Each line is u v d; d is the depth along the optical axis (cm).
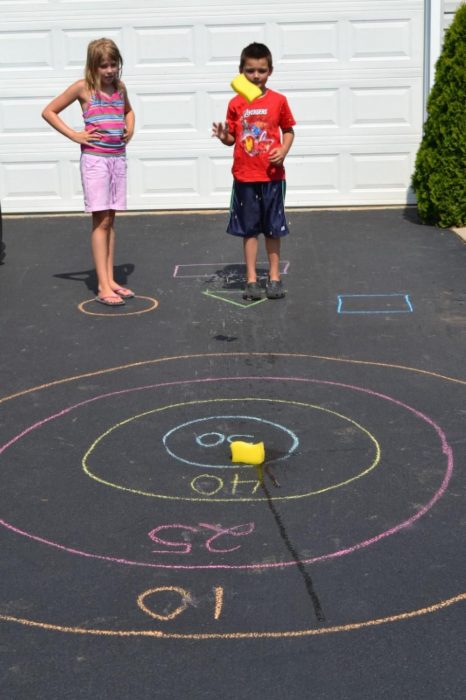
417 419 498
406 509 411
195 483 438
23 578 368
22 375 574
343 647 324
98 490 433
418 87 981
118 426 499
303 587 357
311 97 988
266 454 464
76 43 982
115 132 690
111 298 709
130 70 987
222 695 304
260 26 973
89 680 311
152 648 326
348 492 426
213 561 376
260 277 772
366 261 811
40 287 761
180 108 995
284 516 407
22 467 457
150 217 998
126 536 395
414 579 361
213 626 336
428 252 833
